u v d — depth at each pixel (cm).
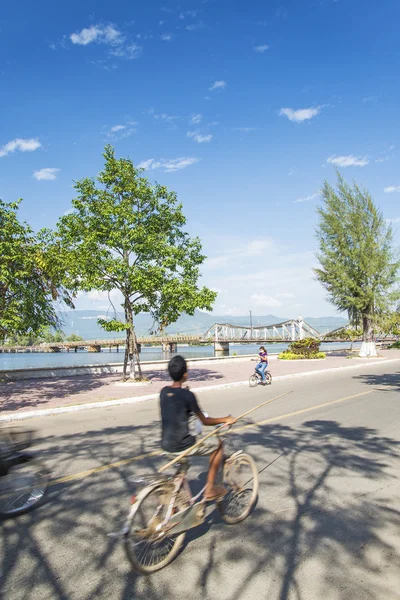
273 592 297
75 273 1577
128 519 312
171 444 356
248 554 349
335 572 321
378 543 365
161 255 1705
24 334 1467
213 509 445
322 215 3409
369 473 547
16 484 442
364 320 3416
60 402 1239
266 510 436
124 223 1664
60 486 518
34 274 1466
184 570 327
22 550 364
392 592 296
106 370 2303
